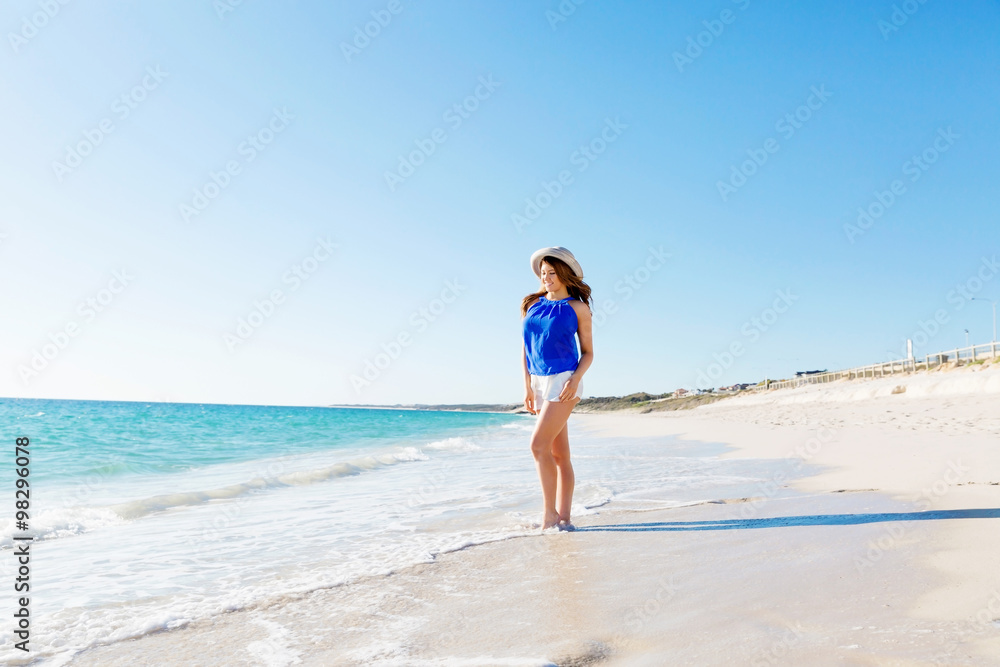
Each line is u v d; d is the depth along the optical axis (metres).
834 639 1.81
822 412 21.59
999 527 3.18
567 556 3.12
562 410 3.84
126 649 2.00
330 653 1.92
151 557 3.41
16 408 53.81
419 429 26.39
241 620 2.27
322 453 12.80
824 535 3.32
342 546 3.57
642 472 7.12
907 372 29.31
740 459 8.47
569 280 3.97
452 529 3.99
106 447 13.66
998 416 12.39
